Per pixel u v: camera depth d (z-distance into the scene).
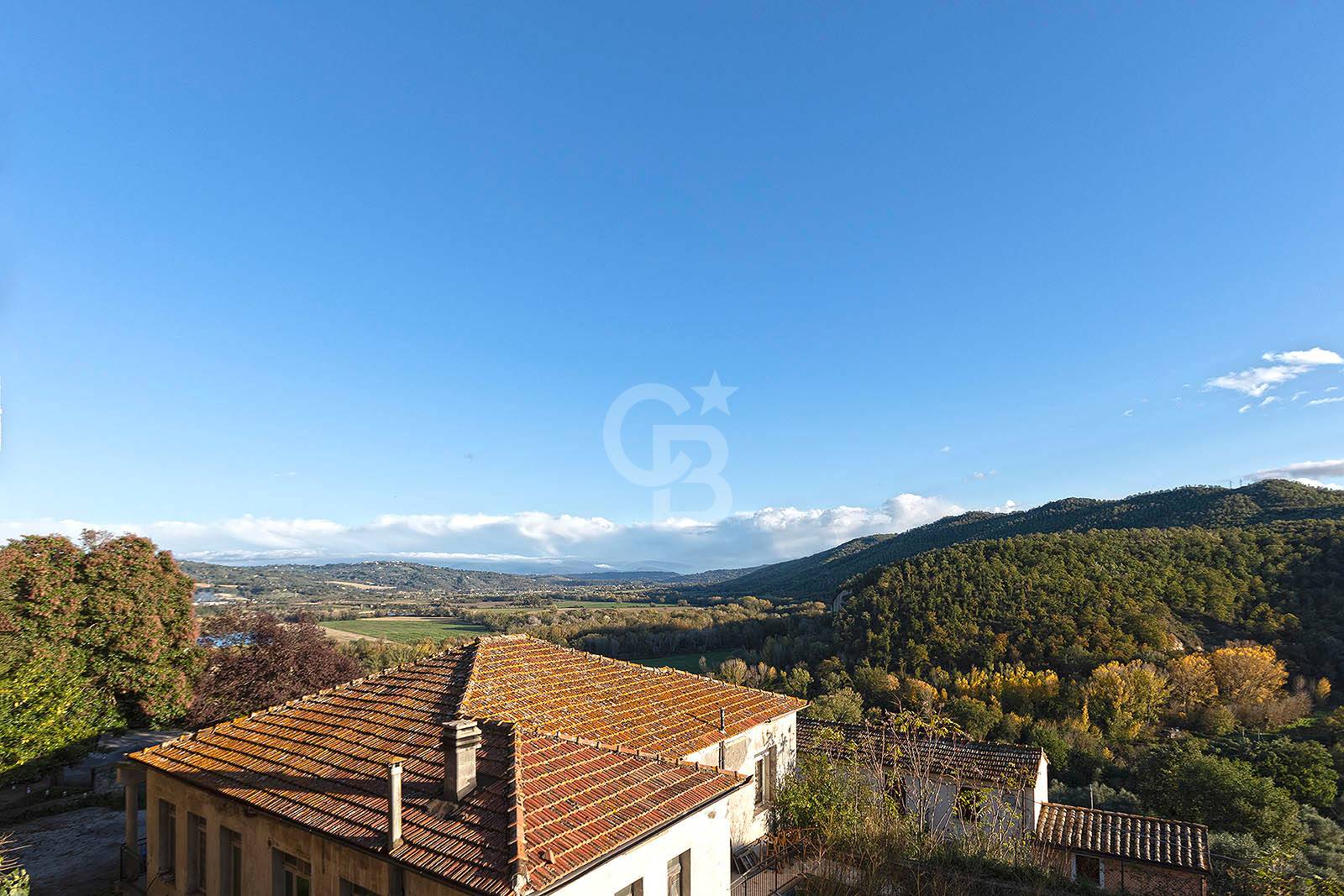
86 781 23.02
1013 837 15.55
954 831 14.70
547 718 12.71
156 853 12.27
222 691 23.95
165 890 11.95
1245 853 23.64
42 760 19.66
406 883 7.95
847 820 13.38
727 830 10.92
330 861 8.92
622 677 16.45
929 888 11.77
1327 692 46.66
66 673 19.88
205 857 11.23
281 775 10.66
